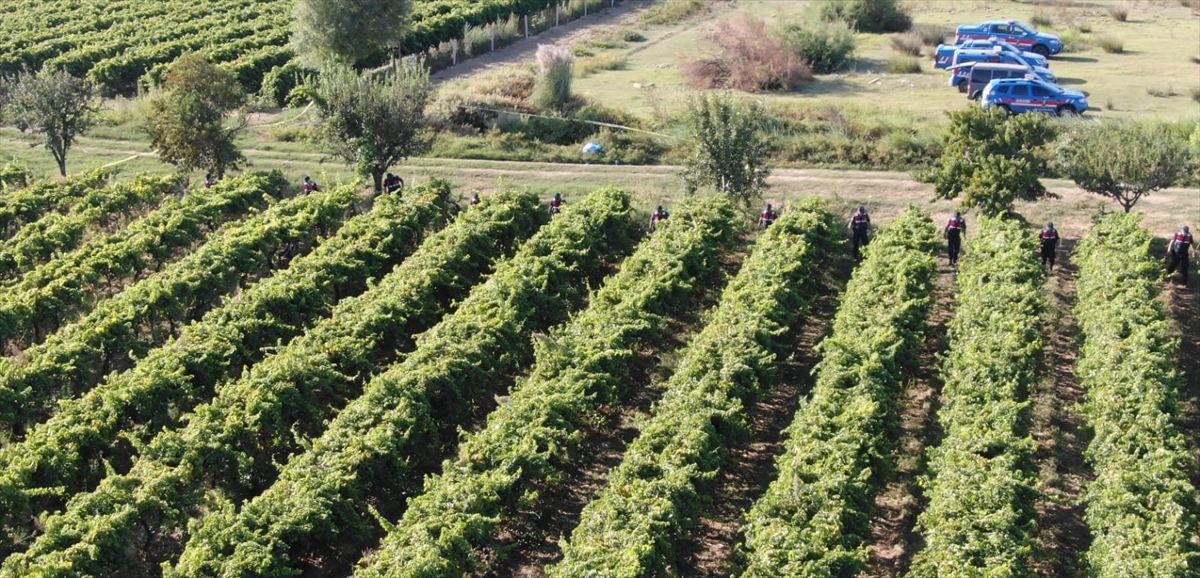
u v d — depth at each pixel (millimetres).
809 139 41375
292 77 51156
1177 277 31000
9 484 20328
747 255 33250
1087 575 19344
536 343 24453
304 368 23453
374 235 31141
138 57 53844
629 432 24641
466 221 32156
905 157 40031
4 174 38281
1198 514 20219
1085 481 23000
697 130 35406
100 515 19391
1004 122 33625
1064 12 65000
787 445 22141
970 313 26250
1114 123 39875
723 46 52250
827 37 53562
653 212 35125
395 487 21797
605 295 27500
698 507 20031
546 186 39094
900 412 24438
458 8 61906
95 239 31625
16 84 45750
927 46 57500
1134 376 23203
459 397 23516
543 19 65750
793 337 28578
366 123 36344
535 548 21391
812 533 18750
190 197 34219
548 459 21266
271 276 30688
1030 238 30141
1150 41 58469
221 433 21625
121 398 22750
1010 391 22719
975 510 19281
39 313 27734
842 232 34375
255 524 19297
